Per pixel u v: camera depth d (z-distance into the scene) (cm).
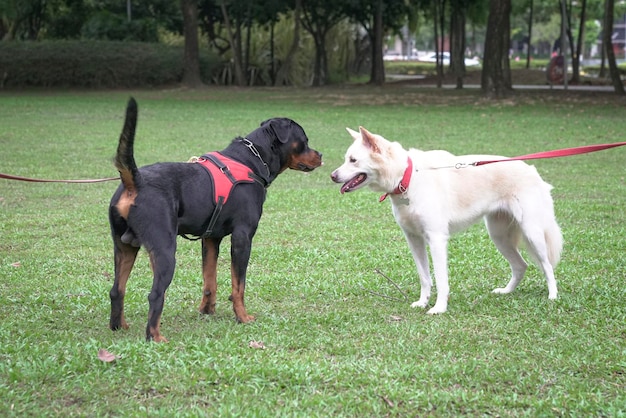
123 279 586
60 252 865
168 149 1731
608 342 563
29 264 808
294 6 4262
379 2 4209
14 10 4075
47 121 2336
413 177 642
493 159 682
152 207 548
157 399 464
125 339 562
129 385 480
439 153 676
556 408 450
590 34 9244
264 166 623
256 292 712
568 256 845
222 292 722
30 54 3934
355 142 644
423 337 582
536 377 496
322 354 543
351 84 4462
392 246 900
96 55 3984
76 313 641
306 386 481
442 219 648
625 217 1051
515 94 3359
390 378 493
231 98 3341
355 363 518
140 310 653
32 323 612
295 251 867
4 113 2583
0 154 1628
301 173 1473
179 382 483
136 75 4041
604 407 450
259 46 4500
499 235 710
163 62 4059
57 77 3991
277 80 4316
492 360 530
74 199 1186
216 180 589
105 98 3325
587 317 627
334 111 2702
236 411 441
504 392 479
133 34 4419
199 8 4347
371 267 806
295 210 1109
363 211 1105
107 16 4412
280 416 435
